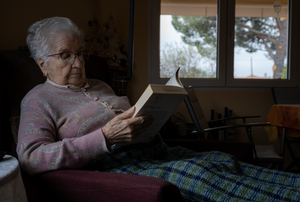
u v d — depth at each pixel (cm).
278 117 193
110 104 106
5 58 106
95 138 76
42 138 81
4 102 101
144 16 259
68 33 102
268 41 274
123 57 227
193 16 267
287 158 270
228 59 268
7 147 100
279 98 251
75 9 210
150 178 61
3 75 103
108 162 88
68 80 103
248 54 273
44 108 91
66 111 94
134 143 93
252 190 64
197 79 267
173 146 124
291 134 203
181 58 269
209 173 71
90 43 205
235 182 67
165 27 266
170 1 266
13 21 168
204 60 271
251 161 119
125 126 75
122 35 251
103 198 62
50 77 103
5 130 100
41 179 72
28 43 105
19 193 54
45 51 100
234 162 87
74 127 92
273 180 77
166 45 267
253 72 274
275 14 272
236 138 269
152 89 69
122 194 59
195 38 269
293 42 271
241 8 269
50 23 102
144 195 56
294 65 272
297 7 269
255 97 271
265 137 268
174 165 77
